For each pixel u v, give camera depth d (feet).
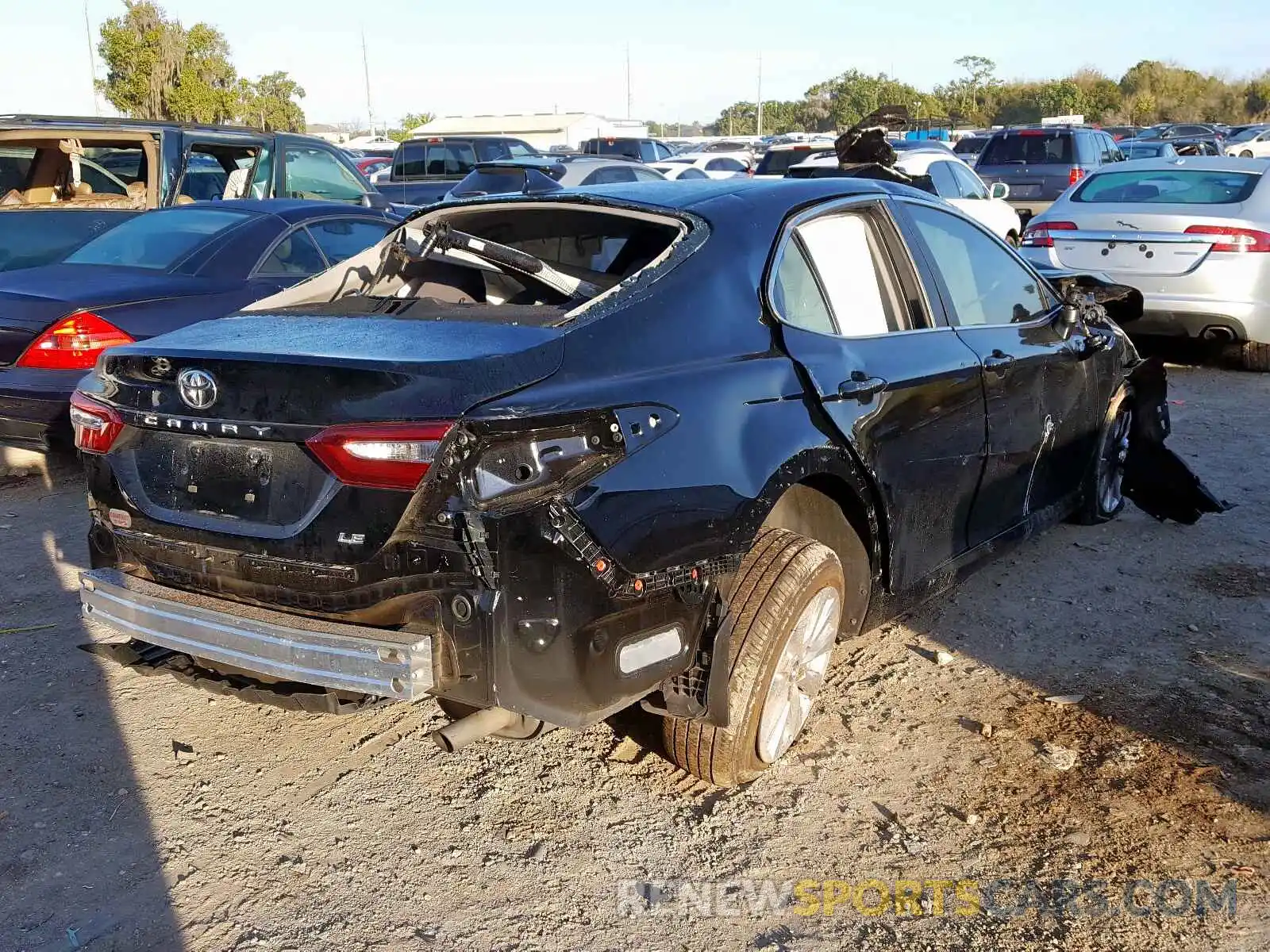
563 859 9.52
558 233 12.50
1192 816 9.86
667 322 9.52
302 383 8.33
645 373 9.06
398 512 8.04
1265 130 111.55
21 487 20.42
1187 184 29.30
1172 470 17.39
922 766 10.83
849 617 11.54
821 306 11.22
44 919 8.80
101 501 9.74
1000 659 13.11
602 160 49.47
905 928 8.60
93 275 20.15
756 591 9.70
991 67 233.76
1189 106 232.53
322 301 12.59
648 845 9.70
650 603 8.63
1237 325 27.45
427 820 10.12
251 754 11.28
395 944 8.52
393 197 54.60
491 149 58.80
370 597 8.27
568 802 10.36
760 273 10.48
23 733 11.62
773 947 8.43
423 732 11.68
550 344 8.73
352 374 8.17
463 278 13.32
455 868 9.43
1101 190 30.53
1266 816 9.84
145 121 28.78
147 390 9.21
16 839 9.80
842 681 12.66
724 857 9.52
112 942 8.54
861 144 30.04
